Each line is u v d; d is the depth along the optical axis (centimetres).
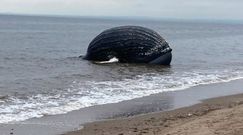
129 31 3794
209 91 2430
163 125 1529
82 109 1845
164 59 3756
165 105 1972
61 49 5675
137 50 3750
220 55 5197
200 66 3816
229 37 11069
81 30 13462
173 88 2488
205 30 17938
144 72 3219
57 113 1756
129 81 2712
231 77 3092
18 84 2514
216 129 1323
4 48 5456
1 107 1839
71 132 1466
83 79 2775
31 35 9294
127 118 1688
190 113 1773
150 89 2414
